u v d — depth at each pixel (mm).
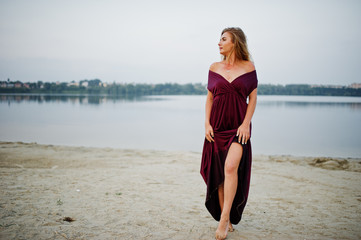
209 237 2836
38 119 28875
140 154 9914
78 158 8867
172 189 5039
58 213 3383
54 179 5367
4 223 2986
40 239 2645
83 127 22938
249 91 2771
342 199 4594
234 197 2779
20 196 4035
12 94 113750
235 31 2830
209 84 2885
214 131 2789
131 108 49500
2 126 22250
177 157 9305
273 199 4574
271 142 16484
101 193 4473
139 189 4898
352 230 3137
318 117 34750
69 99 85250
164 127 24094
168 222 3262
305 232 3047
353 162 9156
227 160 2633
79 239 2691
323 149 14078
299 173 6938
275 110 46125
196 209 3842
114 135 18578
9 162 7805
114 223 3156
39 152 9820
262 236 2877
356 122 28953
